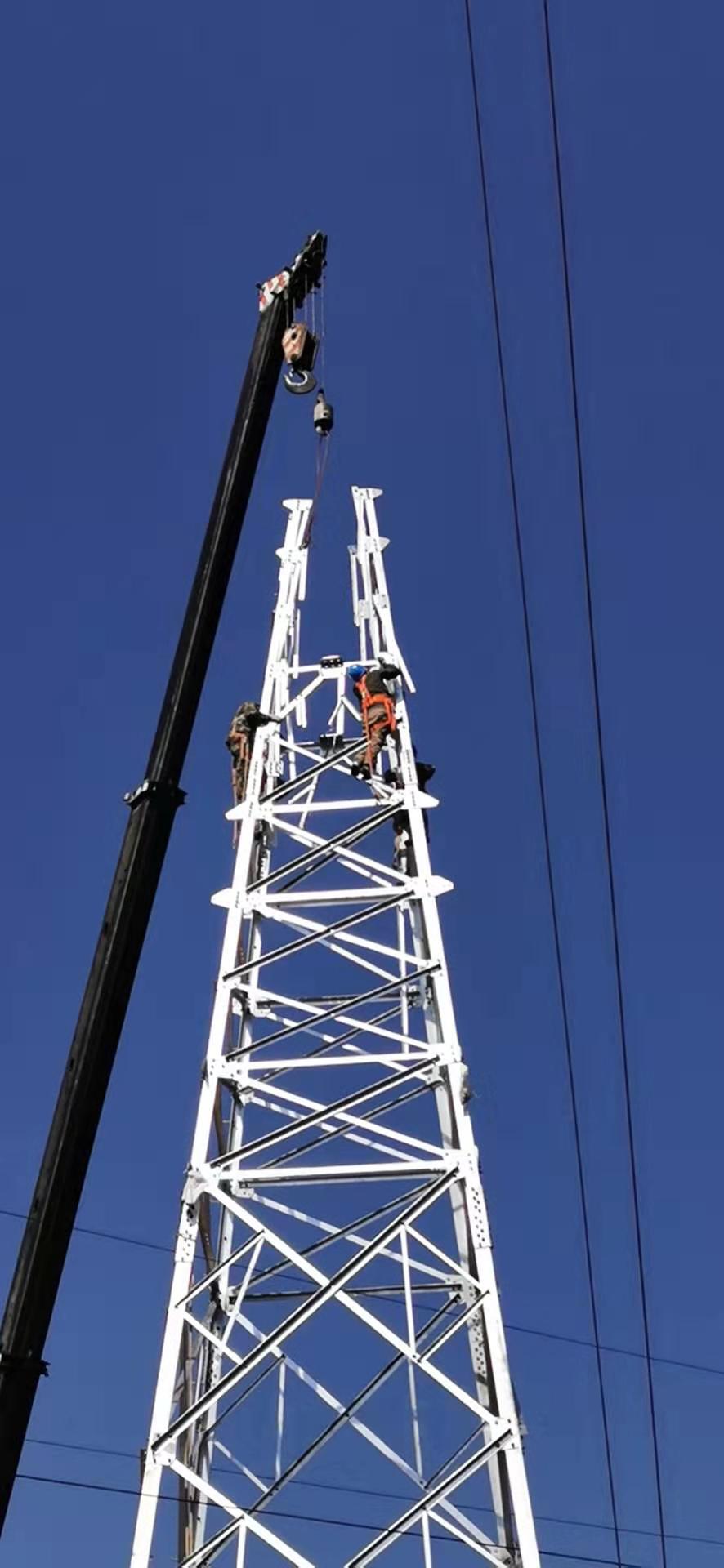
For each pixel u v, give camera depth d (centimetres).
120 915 1077
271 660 2477
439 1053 1842
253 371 1430
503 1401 1507
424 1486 1506
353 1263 1603
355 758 2305
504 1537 1516
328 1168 1736
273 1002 2030
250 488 1337
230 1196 1747
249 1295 1816
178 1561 1559
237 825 2248
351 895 2047
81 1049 1019
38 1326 920
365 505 2798
